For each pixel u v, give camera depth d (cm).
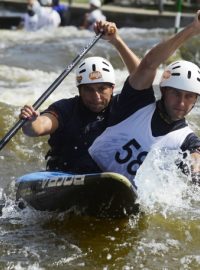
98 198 1767
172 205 1897
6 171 2272
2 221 1805
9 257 1571
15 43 5212
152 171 1856
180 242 1683
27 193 1853
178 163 1841
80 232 1733
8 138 1775
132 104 1805
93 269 1519
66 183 1733
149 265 1547
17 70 4000
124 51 2006
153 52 1761
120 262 1558
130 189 1697
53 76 3919
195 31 1748
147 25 7288
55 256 1583
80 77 1794
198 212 1867
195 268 1541
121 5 8394
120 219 1812
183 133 1828
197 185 1892
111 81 1795
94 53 4506
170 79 1766
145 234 1723
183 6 8225
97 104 1788
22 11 7888
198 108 2927
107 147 1820
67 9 7312
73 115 1817
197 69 1789
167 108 1786
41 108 3044
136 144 1809
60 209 1848
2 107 2825
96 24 2039
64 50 4747
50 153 1892
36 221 1811
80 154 1836
